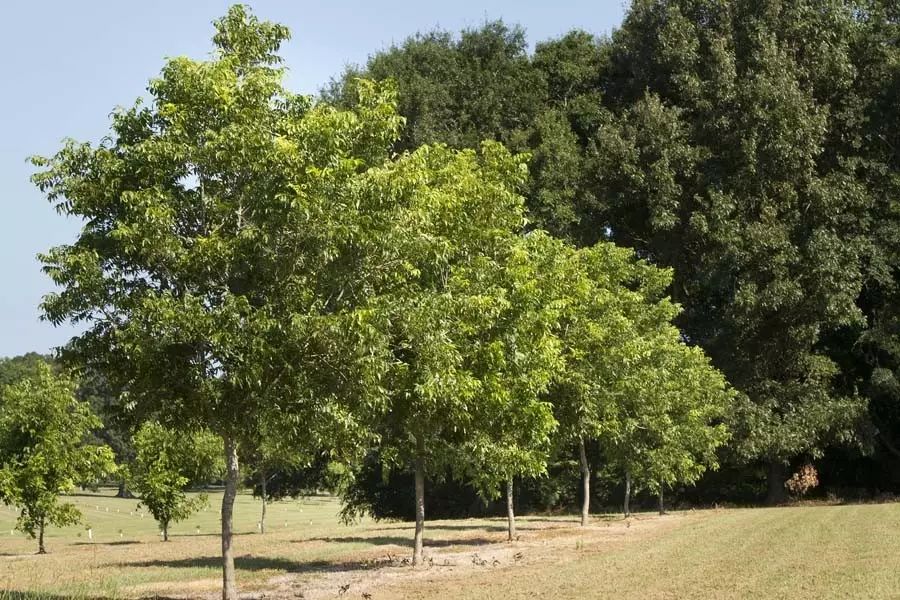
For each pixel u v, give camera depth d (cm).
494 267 1756
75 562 1988
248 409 1124
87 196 1136
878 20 4169
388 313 1264
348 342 1122
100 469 2650
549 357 1808
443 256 1457
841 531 1950
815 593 1100
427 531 2859
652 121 4022
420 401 1490
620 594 1185
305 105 1229
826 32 4025
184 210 1141
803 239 3769
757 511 3219
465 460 1858
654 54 4322
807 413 3625
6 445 2536
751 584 1210
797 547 1667
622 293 2770
